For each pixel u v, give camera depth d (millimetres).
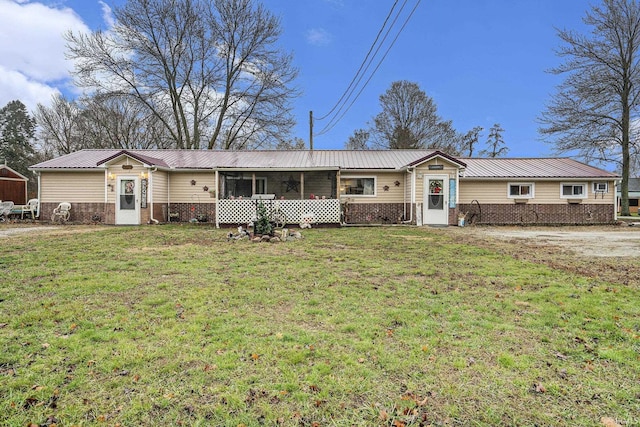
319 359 2773
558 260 6766
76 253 7309
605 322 3520
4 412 2102
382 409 2168
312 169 14422
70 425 1999
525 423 2041
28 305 3977
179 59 25547
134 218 15133
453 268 6051
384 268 6043
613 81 20562
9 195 21203
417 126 36906
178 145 26625
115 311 3814
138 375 2521
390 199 16547
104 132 30344
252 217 14023
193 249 8070
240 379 2479
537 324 3492
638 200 41125
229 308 3947
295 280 5203
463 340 3123
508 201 17031
